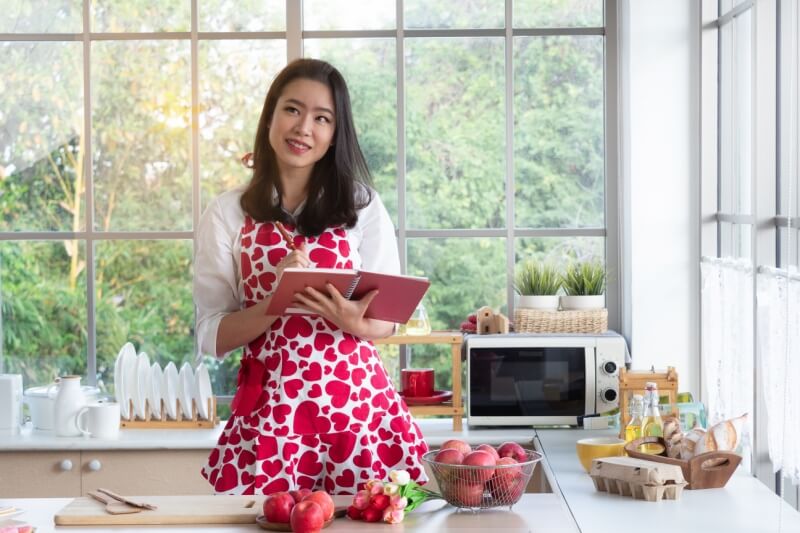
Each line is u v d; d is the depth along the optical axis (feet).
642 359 14.16
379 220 8.51
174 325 15.08
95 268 15.11
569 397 13.48
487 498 7.31
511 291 15.01
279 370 8.09
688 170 14.11
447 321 15.03
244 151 15.06
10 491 13.37
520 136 15.05
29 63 15.11
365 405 8.18
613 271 14.90
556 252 15.03
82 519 7.10
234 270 8.41
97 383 15.12
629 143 14.24
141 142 15.08
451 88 15.03
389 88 15.06
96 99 15.07
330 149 8.18
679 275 14.15
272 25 15.03
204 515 7.12
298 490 7.36
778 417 10.86
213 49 15.03
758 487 9.41
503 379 13.52
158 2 15.05
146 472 13.33
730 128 13.32
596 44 14.96
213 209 8.39
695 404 11.39
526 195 15.02
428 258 15.05
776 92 11.43
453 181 15.07
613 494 9.29
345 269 8.22
